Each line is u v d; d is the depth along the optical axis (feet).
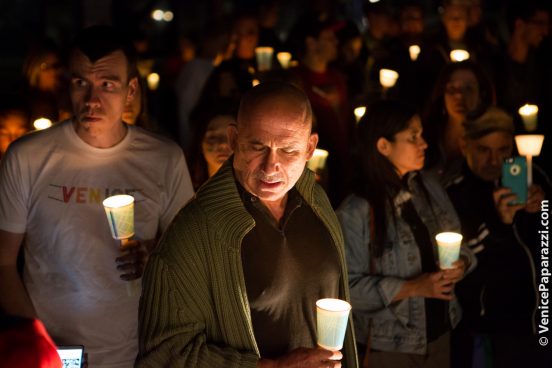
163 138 10.82
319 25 22.63
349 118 23.04
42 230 9.98
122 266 9.73
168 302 7.98
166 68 31.94
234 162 8.27
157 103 26.94
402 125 11.86
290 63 24.61
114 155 10.25
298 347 8.25
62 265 9.98
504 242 12.91
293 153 7.86
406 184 12.27
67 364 9.42
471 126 13.43
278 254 8.36
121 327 10.19
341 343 8.20
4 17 70.44
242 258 8.25
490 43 26.17
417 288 11.57
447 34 23.18
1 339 5.68
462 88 15.58
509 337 13.03
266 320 8.38
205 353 7.97
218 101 13.78
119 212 9.49
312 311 8.61
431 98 16.10
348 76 27.89
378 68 25.49
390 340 11.88
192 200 8.32
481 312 12.91
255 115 7.76
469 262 12.57
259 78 17.74
